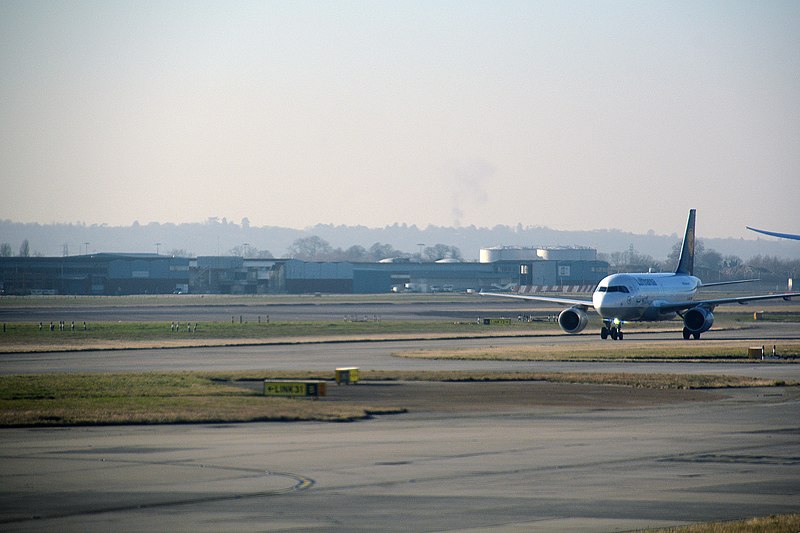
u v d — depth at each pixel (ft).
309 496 282.15
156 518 254.68
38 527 245.45
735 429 422.00
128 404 506.89
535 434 407.85
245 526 245.45
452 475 314.35
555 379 640.17
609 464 333.83
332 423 444.55
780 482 301.43
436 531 239.71
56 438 398.42
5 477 311.47
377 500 276.21
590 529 240.73
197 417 456.04
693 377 651.66
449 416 470.39
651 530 238.07
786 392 575.79
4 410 481.46
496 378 646.33
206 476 313.32
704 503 270.87
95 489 292.61
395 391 579.89
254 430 422.00
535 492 287.07
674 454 354.54
